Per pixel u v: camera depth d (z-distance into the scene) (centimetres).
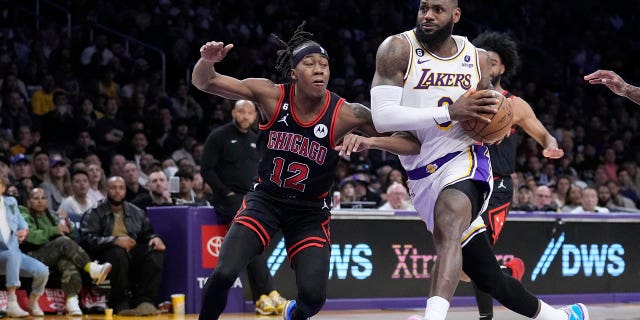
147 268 748
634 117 1764
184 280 757
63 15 1477
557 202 1070
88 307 766
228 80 434
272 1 1680
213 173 747
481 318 566
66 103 1193
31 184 862
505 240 843
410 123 402
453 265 392
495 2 1947
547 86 1867
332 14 1703
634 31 2050
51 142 1151
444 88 421
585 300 873
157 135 1220
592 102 1812
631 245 905
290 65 442
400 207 877
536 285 852
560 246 867
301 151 436
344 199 952
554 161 1453
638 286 904
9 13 1408
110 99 1220
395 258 809
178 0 1567
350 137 411
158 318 707
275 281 766
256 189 449
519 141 1428
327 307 775
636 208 1266
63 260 742
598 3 2088
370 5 1791
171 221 771
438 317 383
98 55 1341
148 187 867
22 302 755
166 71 1475
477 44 533
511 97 511
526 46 1905
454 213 404
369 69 1664
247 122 751
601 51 1991
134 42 1455
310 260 432
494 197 532
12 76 1196
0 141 1036
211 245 762
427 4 415
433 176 423
